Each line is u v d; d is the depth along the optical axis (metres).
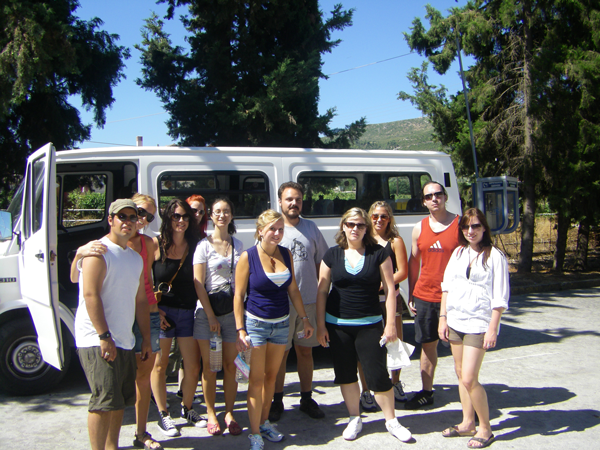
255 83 11.57
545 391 4.83
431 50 14.02
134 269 3.12
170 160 5.25
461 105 13.77
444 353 6.36
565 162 12.31
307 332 3.84
